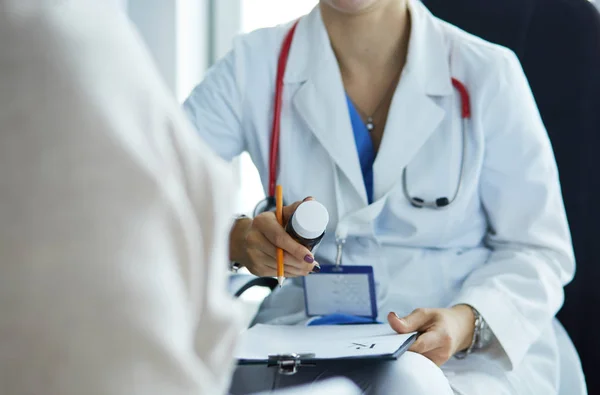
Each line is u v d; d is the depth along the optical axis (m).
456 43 1.46
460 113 1.41
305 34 1.48
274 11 2.57
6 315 0.44
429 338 1.16
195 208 0.52
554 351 1.39
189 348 0.49
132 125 0.48
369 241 1.41
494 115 1.40
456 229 1.42
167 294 0.47
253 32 1.54
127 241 0.46
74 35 0.48
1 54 0.46
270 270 1.24
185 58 2.43
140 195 0.47
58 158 0.45
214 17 2.61
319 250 1.42
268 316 1.43
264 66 1.49
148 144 0.49
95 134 0.46
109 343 0.45
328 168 1.42
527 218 1.41
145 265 0.46
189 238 0.50
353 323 1.29
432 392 1.01
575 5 1.56
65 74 0.46
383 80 1.42
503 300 1.31
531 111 1.43
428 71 1.42
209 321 0.53
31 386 0.44
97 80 0.47
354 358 1.00
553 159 1.43
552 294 1.36
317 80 1.42
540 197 1.40
